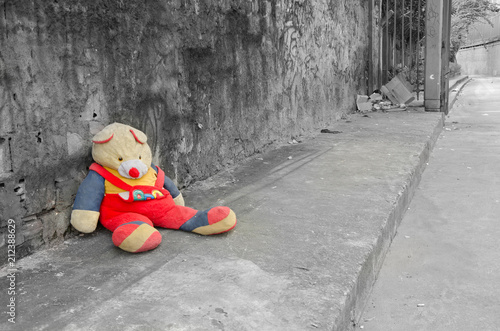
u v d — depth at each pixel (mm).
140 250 2322
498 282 2496
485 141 6523
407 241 3098
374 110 8938
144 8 2939
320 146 5383
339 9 7520
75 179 2570
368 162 4457
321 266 2197
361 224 2771
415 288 2467
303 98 6156
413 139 5656
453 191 4207
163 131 3254
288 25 5488
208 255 2324
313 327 1675
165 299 1884
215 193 3477
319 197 3330
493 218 3473
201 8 3621
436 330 2082
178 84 3402
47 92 2332
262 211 3027
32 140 2281
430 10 8258
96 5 2557
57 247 2449
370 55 9586
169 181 2902
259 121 4934
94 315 1770
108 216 2543
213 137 4012
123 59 2803
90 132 2615
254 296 1900
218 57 3977
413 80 13828
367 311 2258
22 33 2174
